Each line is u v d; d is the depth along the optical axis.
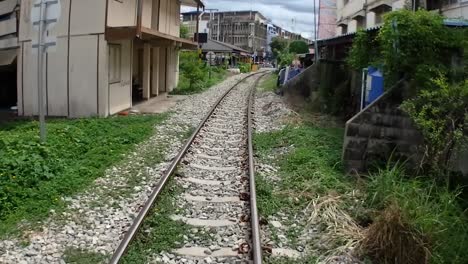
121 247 5.43
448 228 6.22
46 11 9.18
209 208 7.15
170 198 7.41
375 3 24.44
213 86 31.56
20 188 7.38
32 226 6.36
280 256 5.63
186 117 15.83
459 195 7.61
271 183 8.41
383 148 8.88
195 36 32.50
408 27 9.21
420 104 8.16
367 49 12.68
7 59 17.45
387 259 5.70
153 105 19.59
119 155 10.12
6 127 14.05
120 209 7.05
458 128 7.50
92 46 15.53
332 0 33.41
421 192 6.98
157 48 23.66
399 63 9.20
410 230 5.70
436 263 5.66
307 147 10.72
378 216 6.22
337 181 8.23
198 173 8.97
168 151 10.73
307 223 6.76
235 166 9.62
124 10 17.08
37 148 9.20
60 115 16.19
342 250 5.88
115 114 16.45
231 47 68.75
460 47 9.25
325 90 17.34
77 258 5.39
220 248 5.82
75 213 6.84
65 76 15.98
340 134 12.25
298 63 31.48
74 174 8.48
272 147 11.38
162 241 5.89
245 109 18.53
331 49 21.69
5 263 5.31
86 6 15.48
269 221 6.71
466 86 7.44
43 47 9.35
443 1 15.02
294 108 17.75
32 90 16.81
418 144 8.71
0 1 18.19
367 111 8.87
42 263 5.33
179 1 27.42
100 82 15.58
